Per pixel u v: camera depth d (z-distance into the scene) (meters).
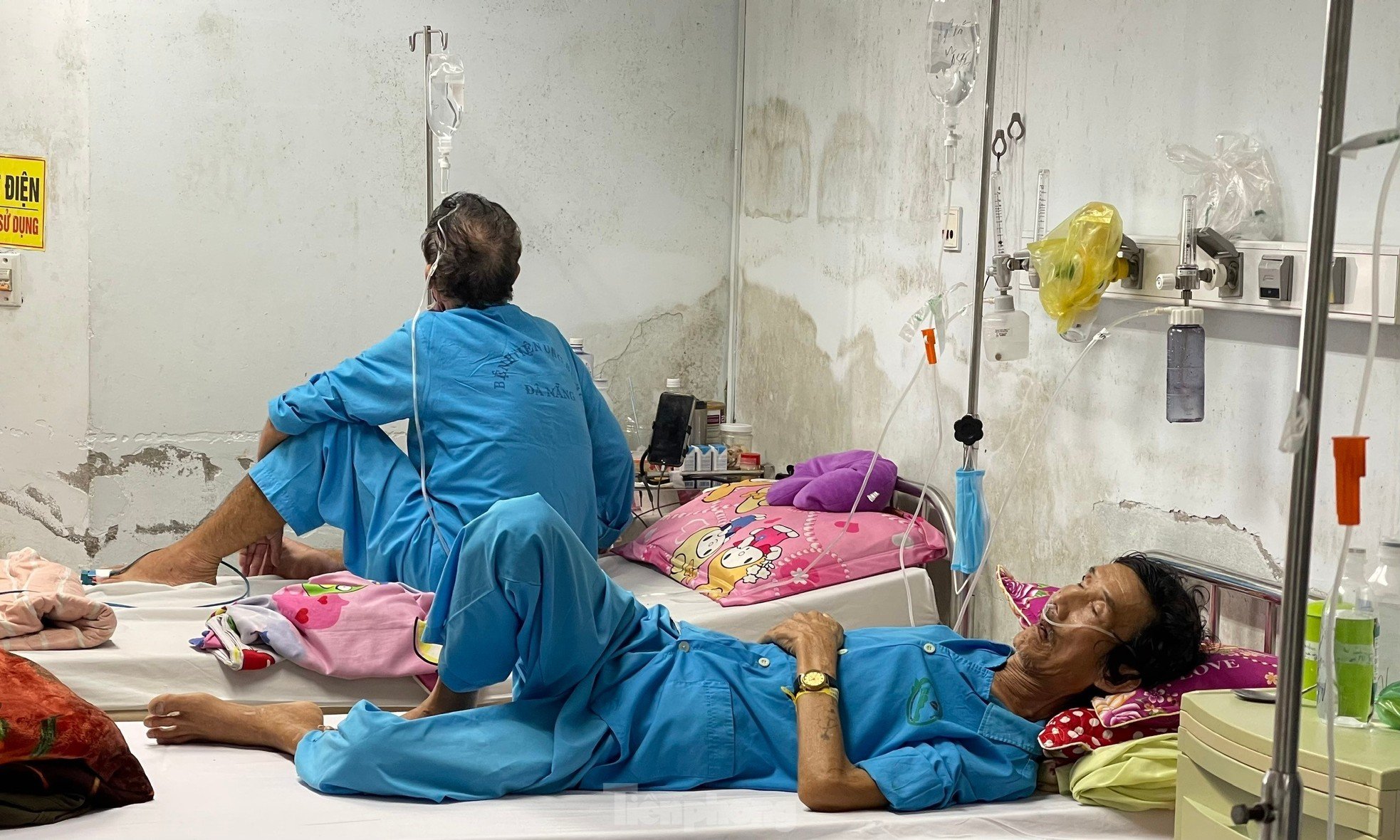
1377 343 1.93
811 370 4.00
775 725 2.08
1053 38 2.74
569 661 2.04
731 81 4.52
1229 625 2.27
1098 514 2.62
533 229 4.36
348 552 3.13
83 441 4.08
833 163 3.82
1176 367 2.21
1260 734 1.61
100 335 4.05
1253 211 2.16
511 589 1.94
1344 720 1.64
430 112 3.43
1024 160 2.86
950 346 3.17
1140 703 1.96
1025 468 2.87
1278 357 2.15
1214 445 2.30
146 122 4.00
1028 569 2.87
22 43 3.91
